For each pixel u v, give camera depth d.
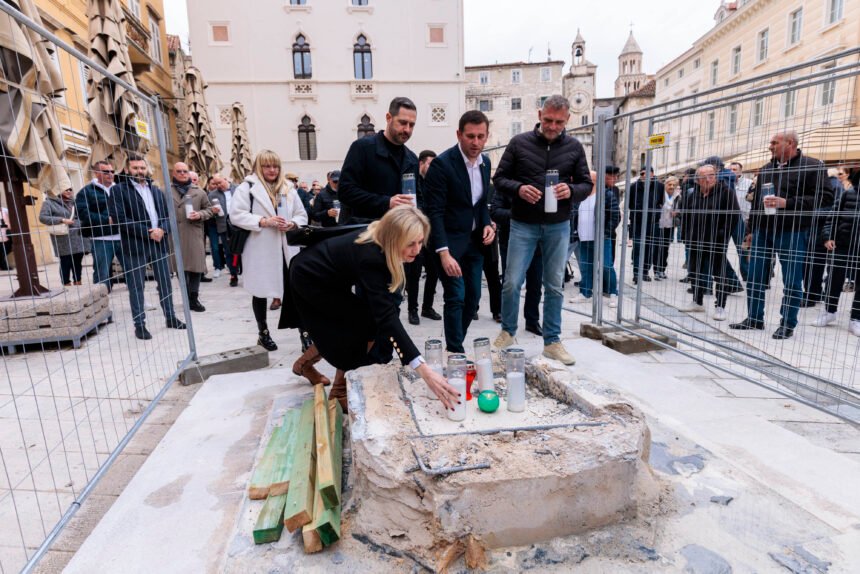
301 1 21.80
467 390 2.40
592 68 47.94
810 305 5.64
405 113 3.29
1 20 3.21
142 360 4.24
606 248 6.16
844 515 1.94
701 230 4.89
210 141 11.14
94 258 5.23
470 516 1.70
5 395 3.52
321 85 22.25
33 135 3.45
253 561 1.75
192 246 6.14
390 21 22.30
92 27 4.72
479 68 39.97
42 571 1.83
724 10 24.70
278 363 4.02
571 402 2.30
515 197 3.71
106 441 2.82
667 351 4.26
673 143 4.57
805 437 2.69
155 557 1.81
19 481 2.42
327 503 1.85
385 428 1.99
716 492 2.09
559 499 1.76
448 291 3.52
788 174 3.80
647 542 1.79
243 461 2.44
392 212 2.19
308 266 2.53
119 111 4.71
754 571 1.66
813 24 15.83
